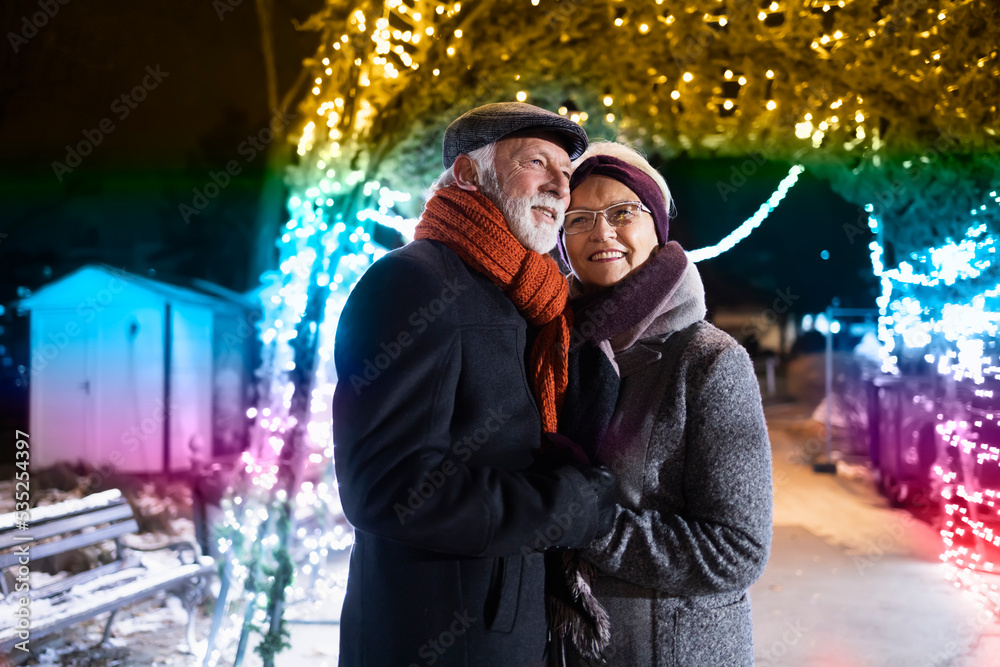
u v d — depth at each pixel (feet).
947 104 12.00
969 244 15.38
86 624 12.77
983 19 11.44
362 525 4.26
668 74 11.97
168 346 29.66
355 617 4.86
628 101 12.16
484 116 5.16
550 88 12.23
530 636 4.75
